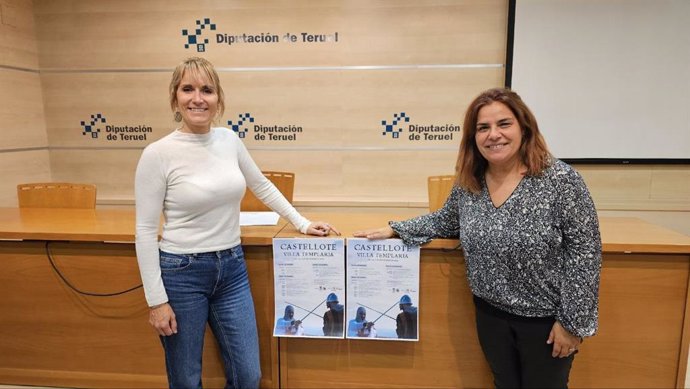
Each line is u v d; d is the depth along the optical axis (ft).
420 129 10.82
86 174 11.69
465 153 4.71
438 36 10.37
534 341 4.51
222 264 5.05
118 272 6.13
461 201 4.92
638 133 10.21
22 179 10.78
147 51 11.00
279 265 5.79
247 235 5.83
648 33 9.81
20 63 10.62
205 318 5.17
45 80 11.30
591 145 10.37
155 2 10.77
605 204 10.61
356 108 10.86
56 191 8.04
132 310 6.24
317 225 5.87
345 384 6.25
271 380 6.32
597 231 4.14
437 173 10.99
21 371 6.59
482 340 5.00
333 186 11.30
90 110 11.38
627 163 10.32
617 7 9.78
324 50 10.66
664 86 9.97
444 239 5.52
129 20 10.89
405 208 10.97
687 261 5.28
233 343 5.36
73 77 11.23
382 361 6.11
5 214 7.18
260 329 6.17
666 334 5.49
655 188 10.46
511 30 10.02
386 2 10.33
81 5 10.90
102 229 6.08
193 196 4.69
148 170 4.60
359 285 5.74
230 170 4.96
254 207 7.96
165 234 4.88
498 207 4.42
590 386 5.76
